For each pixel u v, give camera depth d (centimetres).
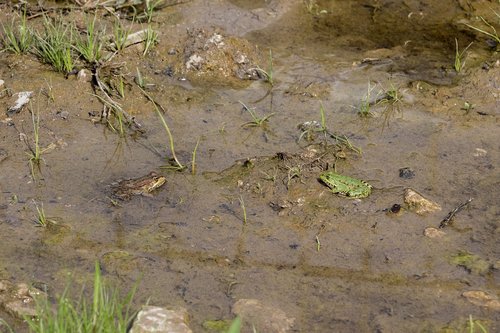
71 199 471
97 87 564
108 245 438
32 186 481
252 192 477
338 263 427
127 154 510
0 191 475
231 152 511
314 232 448
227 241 441
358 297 405
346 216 459
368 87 562
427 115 550
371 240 443
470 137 529
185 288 409
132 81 575
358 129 535
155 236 444
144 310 383
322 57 615
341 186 473
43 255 430
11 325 383
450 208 467
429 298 405
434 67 602
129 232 446
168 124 539
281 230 449
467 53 616
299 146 516
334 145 517
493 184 488
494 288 411
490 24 662
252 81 587
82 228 449
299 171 490
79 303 378
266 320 388
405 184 485
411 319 391
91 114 545
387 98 566
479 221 458
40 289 405
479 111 554
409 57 615
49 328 351
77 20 632
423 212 463
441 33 649
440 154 512
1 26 624
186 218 458
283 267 424
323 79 587
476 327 386
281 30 649
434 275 420
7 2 653
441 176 493
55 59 578
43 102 550
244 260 428
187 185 483
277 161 500
